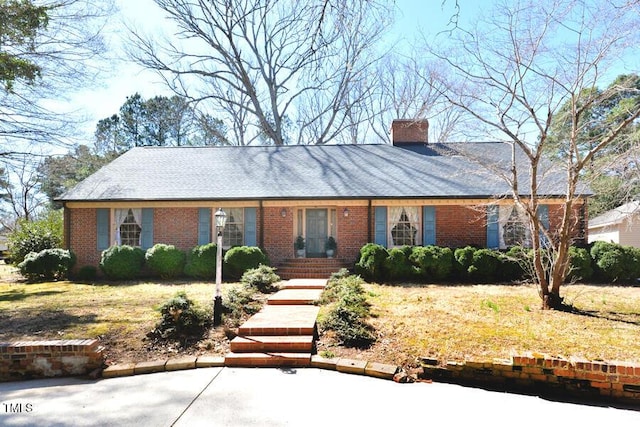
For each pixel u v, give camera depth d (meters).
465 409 4.23
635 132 7.90
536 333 6.03
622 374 4.55
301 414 4.05
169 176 15.36
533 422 3.95
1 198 26.91
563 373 4.74
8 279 14.18
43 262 13.20
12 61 11.73
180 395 4.55
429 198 13.70
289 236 14.27
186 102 23.97
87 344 5.34
